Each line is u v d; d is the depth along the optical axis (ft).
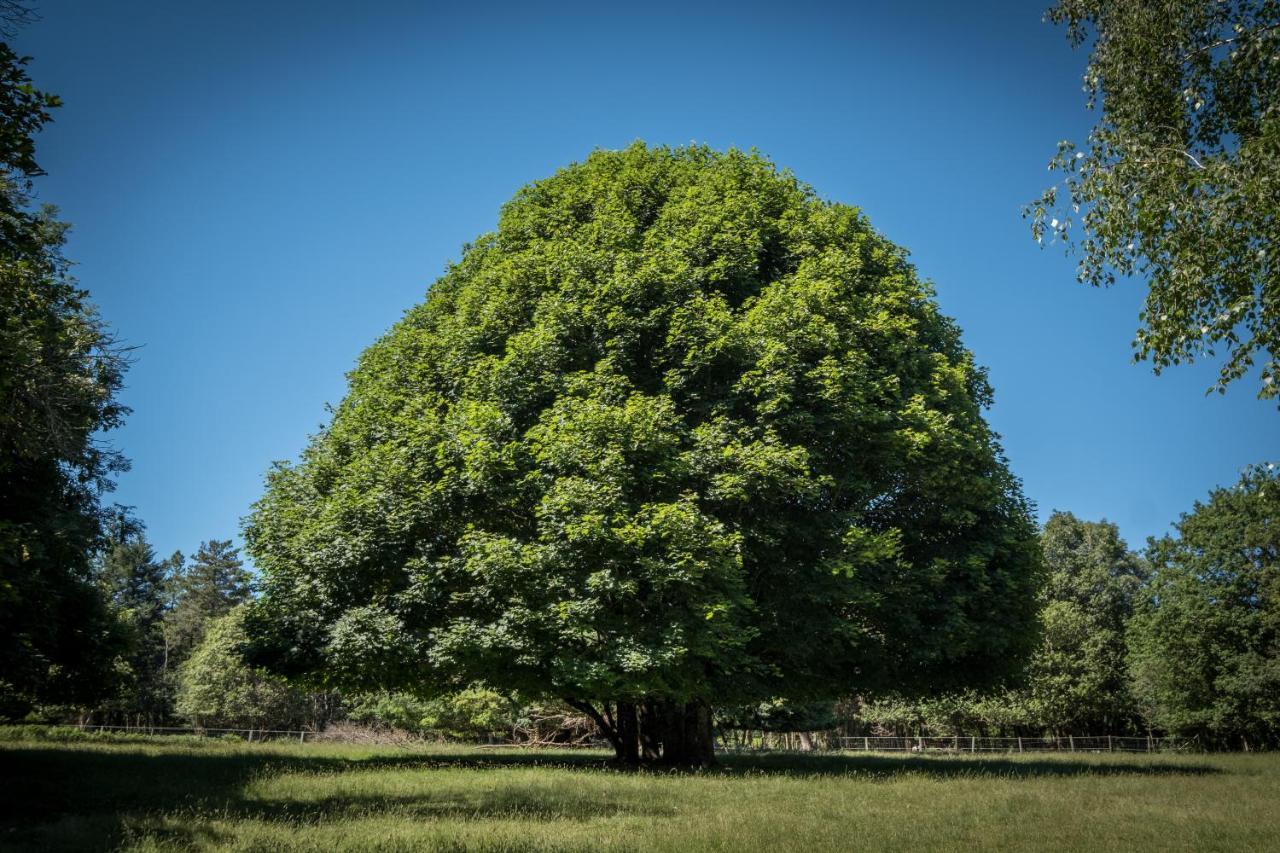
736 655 63.57
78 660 79.51
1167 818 37.91
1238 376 38.34
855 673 76.64
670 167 85.87
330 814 37.83
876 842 29.91
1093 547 240.32
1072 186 43.68
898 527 74.64
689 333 67.82
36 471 63.98
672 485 62.64
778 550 67.31
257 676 192.54
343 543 65.82
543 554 58.49
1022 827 34.35
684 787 51.37
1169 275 39.83
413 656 63.05
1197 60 42.86
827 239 78.89
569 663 57.41
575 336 71.26
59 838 30.71
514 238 84.53
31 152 32.91
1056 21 46.21
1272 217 36.14
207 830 32.27
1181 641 160.56
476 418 66.13
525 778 57.52
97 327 60.70
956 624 69.15
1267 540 152.05
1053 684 184.44
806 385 67.15
